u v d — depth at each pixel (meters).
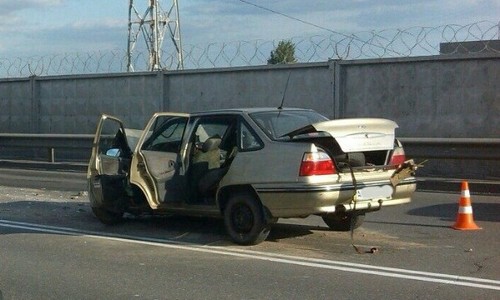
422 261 8.48
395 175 9.33
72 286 7.62
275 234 10.30
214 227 10.98
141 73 22.70
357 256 8.82
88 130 24.31
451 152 15.82
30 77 25.59
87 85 24.22
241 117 9.60
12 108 26.34
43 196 15.02
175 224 11.33
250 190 9.30
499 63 16.39
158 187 10.24
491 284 7.38
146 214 11.72
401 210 12.56
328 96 18.84
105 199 10.93
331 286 7.38
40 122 25.61
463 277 7.68
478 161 16.36
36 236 10.50
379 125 9.17
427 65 17.36
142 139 10.52
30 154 25.25
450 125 17.12
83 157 23.77
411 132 17.66
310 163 8.64
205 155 9.94
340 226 10.47
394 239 9.93
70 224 11.51
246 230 9.41
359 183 8.91
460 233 10.31
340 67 18.59
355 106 18.47
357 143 8.84
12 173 20.95
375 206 9.11
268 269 8.18
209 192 9.90
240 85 20.61
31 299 7.16
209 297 7.07
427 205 13.15
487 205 13.09
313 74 19.11
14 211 12.84
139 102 22.91
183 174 10.05
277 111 9.88
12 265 8.63
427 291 7.13
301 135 8.90
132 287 7.52
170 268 8.33
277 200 8.91
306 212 8.77
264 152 9.10
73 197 14.77
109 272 8.20
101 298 7.14
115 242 9.98
